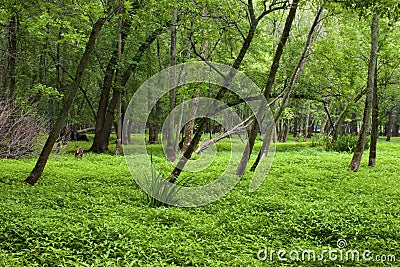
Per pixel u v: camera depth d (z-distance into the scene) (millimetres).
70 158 17031
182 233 6426
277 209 8211
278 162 16438
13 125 14453
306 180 11898
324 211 7746
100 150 20906
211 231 6621
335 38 18109
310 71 18719
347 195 9633
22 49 18594
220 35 11867
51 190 9164
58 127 9930
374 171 14086
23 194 8547
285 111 24797
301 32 18922
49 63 23812
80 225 6402
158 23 11047
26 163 13914
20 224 6145
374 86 15070
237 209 8109
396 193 9891
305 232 6863
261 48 18109
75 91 9922
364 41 16578
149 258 5336
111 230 6164
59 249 5379
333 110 31500
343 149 22922
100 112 21031
